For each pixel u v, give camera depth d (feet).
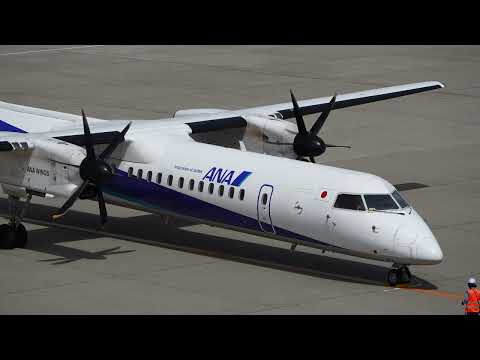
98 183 303.07
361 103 408.05
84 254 318.45
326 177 293.23
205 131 350.84
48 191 310.65
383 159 453.58
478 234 339.16
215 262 311.06
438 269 302.86
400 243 276.82
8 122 363.56
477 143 488.02
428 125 525.34
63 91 606.14
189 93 604.08
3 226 323.57
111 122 351.67
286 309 263.70
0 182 320.70
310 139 343.67
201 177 314.96
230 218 309.42
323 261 313.94
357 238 282.77
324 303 269.64
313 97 591.78
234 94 601.21
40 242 332.39
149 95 596.29
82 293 277.85
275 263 310.86
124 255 318.04
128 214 372.99
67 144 308.60
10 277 292.61
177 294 277.44
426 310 263.29
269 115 375.25
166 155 326.65
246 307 265.34
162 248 326.85
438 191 398.62
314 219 289.74
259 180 302.86
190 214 320.50
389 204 284.61
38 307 264.11
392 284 287.28
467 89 623.77
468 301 253.65
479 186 407.44
